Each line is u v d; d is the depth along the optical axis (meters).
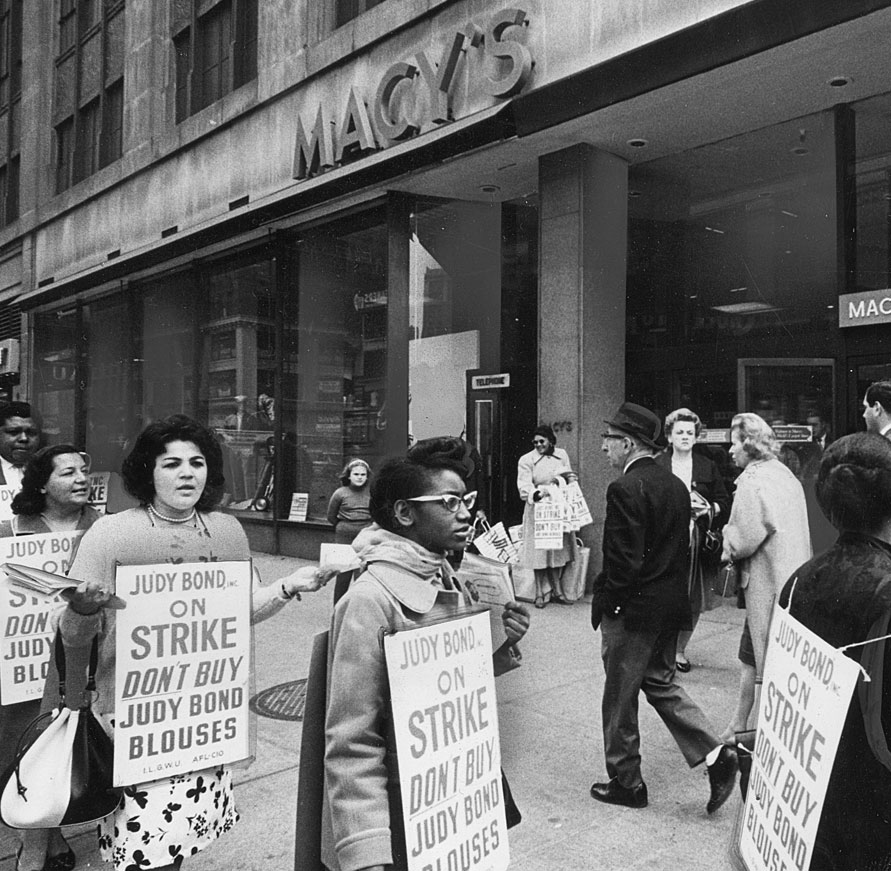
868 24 6.07
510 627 2.35
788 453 7.87
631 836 3.44
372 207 10.99
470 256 10.85
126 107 16.25
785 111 7.74
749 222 8.59
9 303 20.84
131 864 2.49
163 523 2.69
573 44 8.05
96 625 2.38
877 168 7.59
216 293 14.01
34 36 20.17
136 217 15.91
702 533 5.52
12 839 3.48
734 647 6.46
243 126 12.88
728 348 8.52
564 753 4.32
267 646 6.68
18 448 4.39
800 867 1.73
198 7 14.48
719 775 3.44
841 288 7.70
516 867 3.20
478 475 8.92
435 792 1.91
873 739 1.71
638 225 9.39
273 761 4.31
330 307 11.76
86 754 2.40
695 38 6.82
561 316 8.71
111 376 17.11
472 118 8.79
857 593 1.79
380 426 10.90
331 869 1.91
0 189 22.34
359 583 1.96
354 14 11.02
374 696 1.87
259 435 12.85
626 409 3.85
